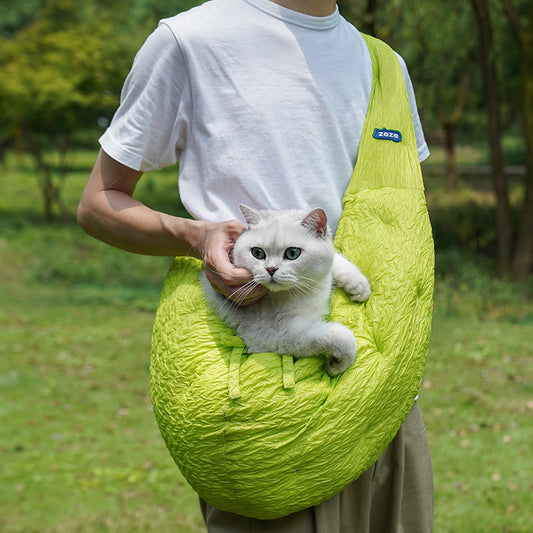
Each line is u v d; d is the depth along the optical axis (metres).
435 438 4.89
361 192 1.69
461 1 10.25
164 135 1.60
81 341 7.46
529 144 9.56
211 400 1.39
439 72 12.27
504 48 10.97
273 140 1.54
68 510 3.88
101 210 1.59
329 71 1.61
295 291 1.50
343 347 1.42
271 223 1.48
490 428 5.06
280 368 1.42
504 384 5.99
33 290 9.83
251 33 1.56
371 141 1.70
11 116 13.75
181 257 1.70
